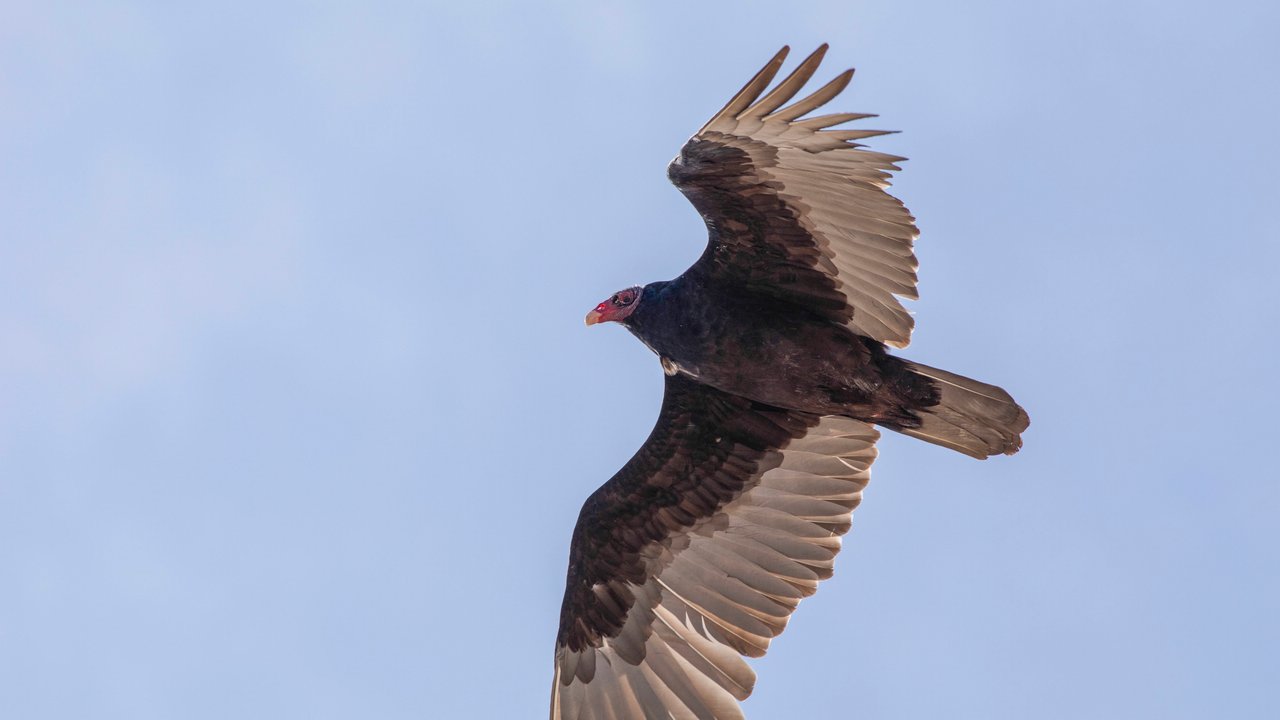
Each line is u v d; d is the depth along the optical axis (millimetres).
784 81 10250
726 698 12453
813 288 11859
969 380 11734
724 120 10609
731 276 12000
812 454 12953
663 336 12398
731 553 12938
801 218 11406
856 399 12188
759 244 11680
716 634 12711
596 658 12852
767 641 12602
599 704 12719
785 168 11016
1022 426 11805
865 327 11969
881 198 11070
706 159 11039
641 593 12961
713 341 12203
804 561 12750
